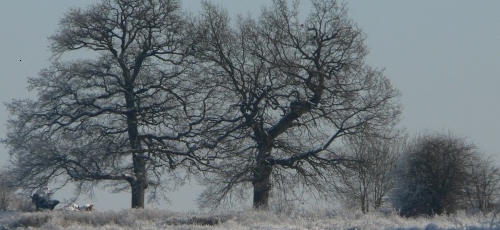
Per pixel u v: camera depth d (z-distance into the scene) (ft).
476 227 238.68
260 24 594.24
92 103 622.54
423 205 513.86
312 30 583.17
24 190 607.37
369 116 578.25
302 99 579.07
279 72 581.12
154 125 627.87
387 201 585.22
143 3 625.41
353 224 285.43
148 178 613.11
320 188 581.94
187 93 618.85
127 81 629.51
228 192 579.48
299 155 583.17
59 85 618.85
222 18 606.96
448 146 518.37
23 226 391.24
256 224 301.63
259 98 586.86
